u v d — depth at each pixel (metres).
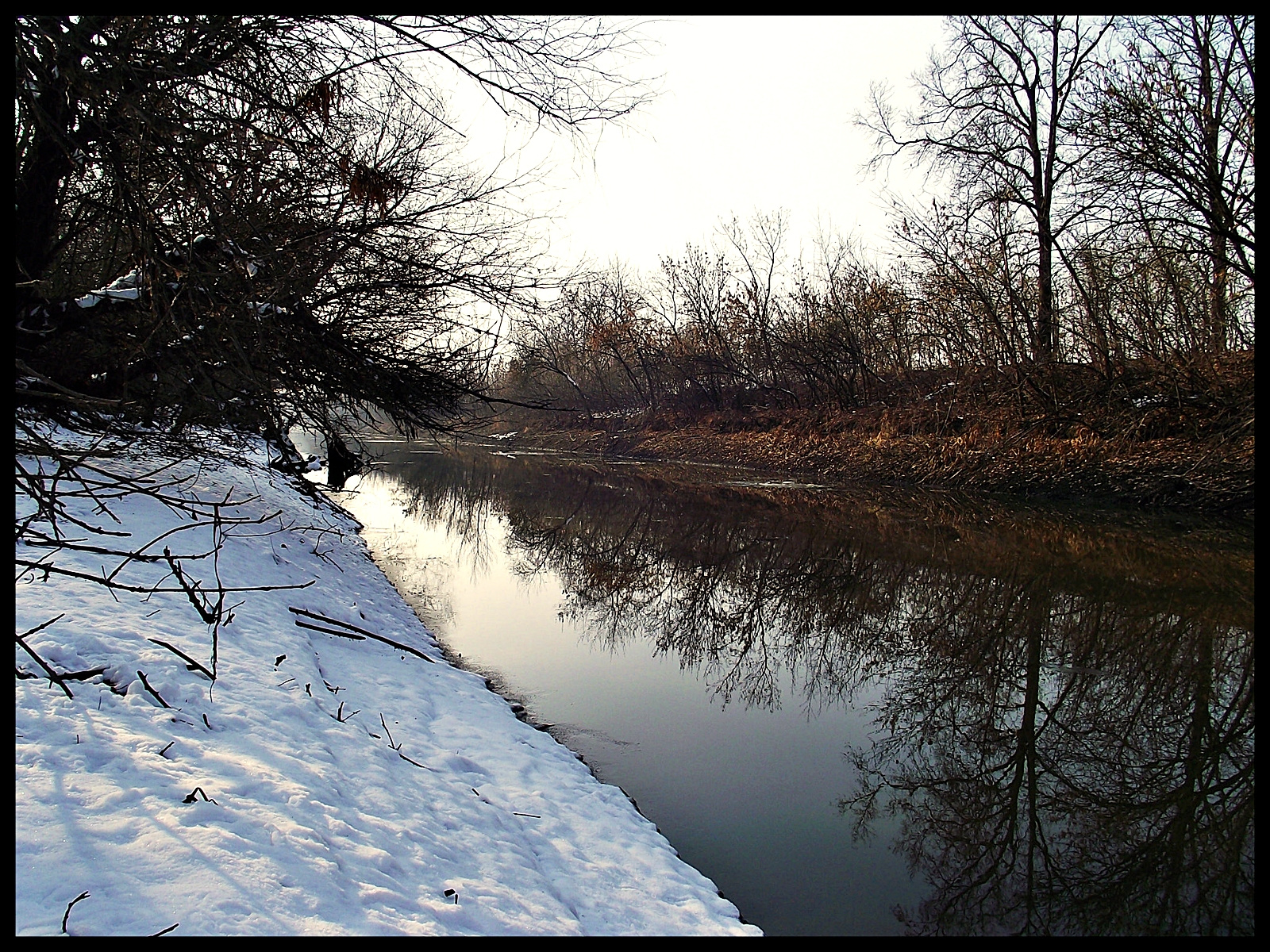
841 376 29.09
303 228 7.06
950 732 7.10
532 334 10.80
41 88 4.15
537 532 16.75
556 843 4.45
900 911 4.50
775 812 5.56
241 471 13.11
